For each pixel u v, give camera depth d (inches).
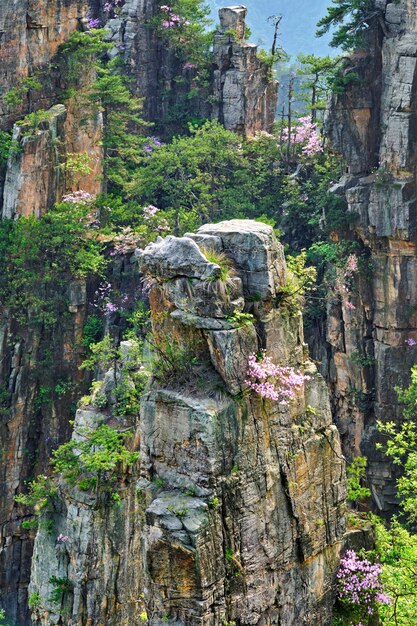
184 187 2992.1
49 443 2800.2
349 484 1364.4
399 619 1160.2
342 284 2591.0
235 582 1012.5
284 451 1059.3
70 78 2992.1
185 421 1015.0
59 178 2901.1
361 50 2613.2
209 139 3097.9
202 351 1042.7
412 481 1652.3
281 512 1058.7
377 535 1233.4
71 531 1795.0
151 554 990.4
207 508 990.4
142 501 1039.6
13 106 2903.5
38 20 2906.0
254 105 3457.2
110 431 1792.6
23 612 2753.4
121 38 3486.7
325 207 2672.2
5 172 2847.0
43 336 2800.2
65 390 2805.1
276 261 1070.4
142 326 2394.2
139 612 1822.1
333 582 1121.4
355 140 2618.1
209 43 3523.6
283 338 1070.4
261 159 3117.6
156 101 3548.2
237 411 1019.3
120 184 3147.1
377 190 2522.1
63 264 2810.0
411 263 2504.9
